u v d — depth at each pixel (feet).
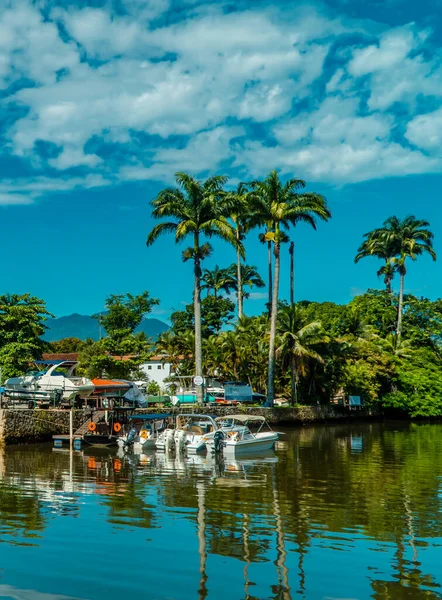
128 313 287.69
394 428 176.76
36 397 134.00
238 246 165.99
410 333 263.08
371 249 270.05
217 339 210.79
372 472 83.30
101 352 222.28
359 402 207.10
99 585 39.11
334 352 194.90
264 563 43.19
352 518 55.31
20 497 64.85
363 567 42.39
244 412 159.63
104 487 70.85
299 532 50.65
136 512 57.77
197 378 157.89
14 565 42.65
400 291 258.78
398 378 225.15
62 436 118.32
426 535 49.78
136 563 43.14
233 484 73.05
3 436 115.65
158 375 251.39
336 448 116.67
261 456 103.09
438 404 220.84
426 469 86.43
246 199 175.83
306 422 181.98
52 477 78.48
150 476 79.61
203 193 164.35
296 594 37.78
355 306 270.05
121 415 131.34
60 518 55.42
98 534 50.11
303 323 185.57
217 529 51.60
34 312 158.30
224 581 39.86
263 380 206.39
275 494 66.59
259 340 200.03
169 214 162.81
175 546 46.88
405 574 41.14
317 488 70.44
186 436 110.32
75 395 134.51
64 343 319.68
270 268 209.97
